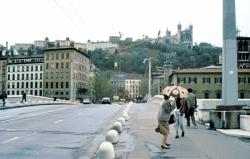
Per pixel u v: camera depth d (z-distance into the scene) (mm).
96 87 132500
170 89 14859
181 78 102875
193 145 12828
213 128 17844
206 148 12133
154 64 123250
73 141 13914
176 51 142000
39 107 44906
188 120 19453
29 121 23156
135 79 177125
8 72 134250
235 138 14766
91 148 12211
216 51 153125
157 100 48750
